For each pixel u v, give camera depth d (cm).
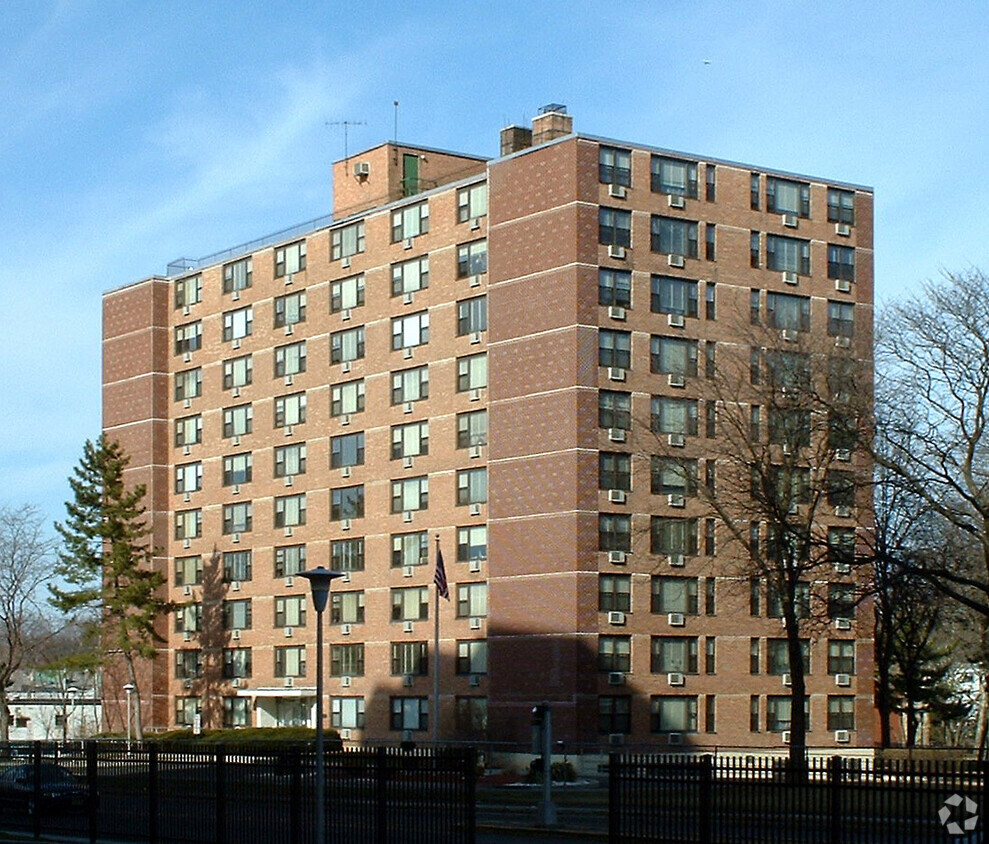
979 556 7231
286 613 10719
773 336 7800
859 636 8881
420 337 9831
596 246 8912
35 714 17000
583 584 8688
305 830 3372
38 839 4147
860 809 2744
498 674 9069
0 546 12325
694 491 8181
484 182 9475
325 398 10506
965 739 11775
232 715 11119
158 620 11688
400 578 9831
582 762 8506
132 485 11850
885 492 6738
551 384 8900
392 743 9106
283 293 10900
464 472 9469
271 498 10894
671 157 9225
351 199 11006
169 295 11894
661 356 9044
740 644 9169
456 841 3045
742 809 2898
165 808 3791
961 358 6247
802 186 9719
